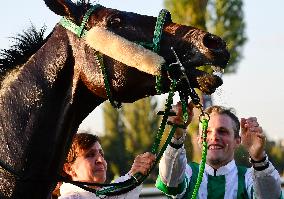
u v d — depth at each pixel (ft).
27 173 10.89
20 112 11.05
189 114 12.03
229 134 15.38
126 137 131.23
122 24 11.01
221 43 10.51
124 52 10.64
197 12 55.11
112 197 13.53
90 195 14.21
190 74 10.62
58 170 11.20
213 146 15.35
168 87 10.83
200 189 15.47
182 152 14.29
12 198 10.85
